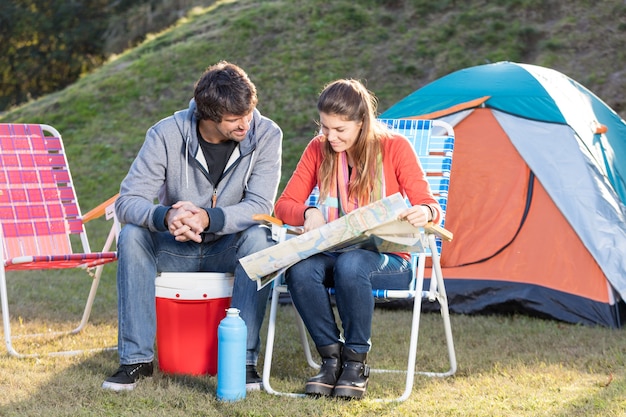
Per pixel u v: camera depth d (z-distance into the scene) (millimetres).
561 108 4785
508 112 4844
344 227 2723
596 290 4312
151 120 10242
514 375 3148
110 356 3387
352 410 2643
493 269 4590
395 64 10078
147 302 2900
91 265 3613
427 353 3541
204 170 3107
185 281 2990
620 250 4336
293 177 3141
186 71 11086
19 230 3906
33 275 5699
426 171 3449
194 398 2738
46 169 4102
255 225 3074
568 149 4648
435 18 10812
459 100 4996
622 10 9648
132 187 3031
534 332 4043
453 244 4734
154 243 3023
